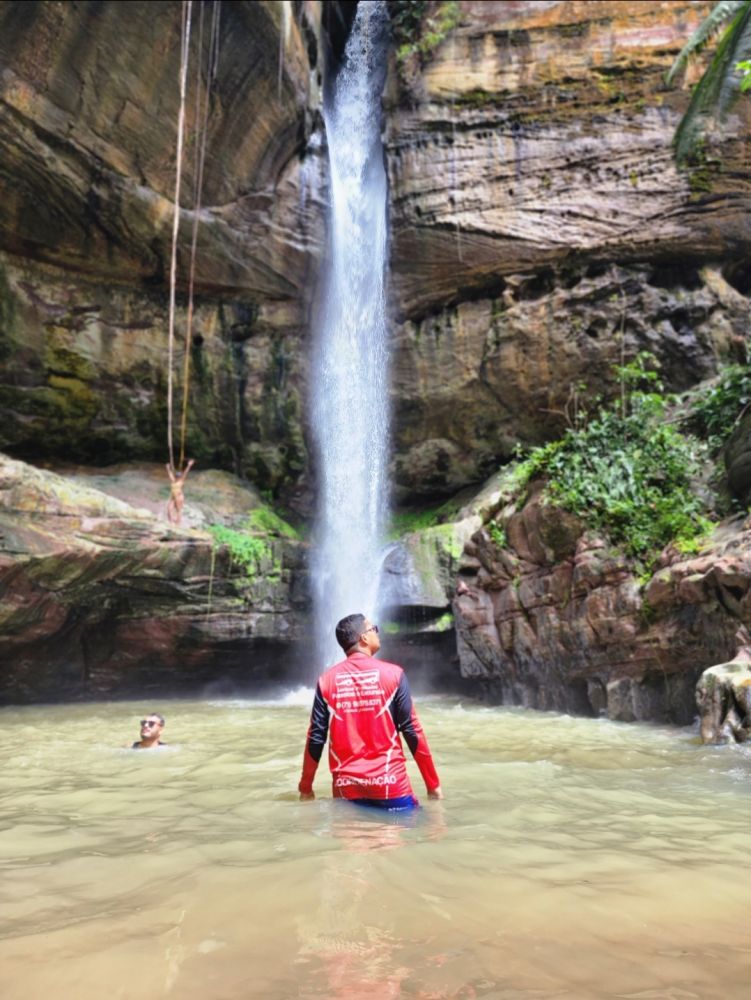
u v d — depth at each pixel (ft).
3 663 41.63
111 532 40.50
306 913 7.29
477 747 22.45
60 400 53.01
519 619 36.88
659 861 9.30
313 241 57.77
